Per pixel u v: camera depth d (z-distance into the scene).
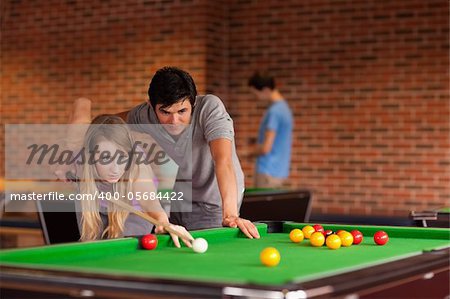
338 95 9.98
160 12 10.29
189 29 10.13
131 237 3.61
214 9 10.24
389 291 2.79
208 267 3.09
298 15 10.15
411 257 3.17
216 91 10.32
